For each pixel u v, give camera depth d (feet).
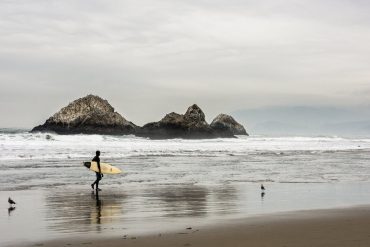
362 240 32.53
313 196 61.26
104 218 44.27
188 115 369.09
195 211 48.60
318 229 37.04
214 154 168.04
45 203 54.54
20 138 205.77
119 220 43.04
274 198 59.16
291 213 46.55
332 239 32.94
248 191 66.80
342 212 47.03
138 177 86.63
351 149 223.10
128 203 54.75
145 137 340.59
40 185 72.90
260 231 36.40
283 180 82.84
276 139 352.69
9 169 98.07
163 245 31.68
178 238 33.99
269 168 108.88
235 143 270.87
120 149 175.94
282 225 39.11
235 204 53.98
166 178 85.20
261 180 82.64
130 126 349.61
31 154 138.92
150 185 74.49
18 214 46.78
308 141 331.36
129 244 32.17
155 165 114.21
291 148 225.97
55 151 152.97
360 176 90.74
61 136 228.02
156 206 52.47
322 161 135.33
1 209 50.03
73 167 104.22
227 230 37.01
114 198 58.95
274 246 31.04
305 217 43.68
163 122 360.07
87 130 331.57
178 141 282.77
